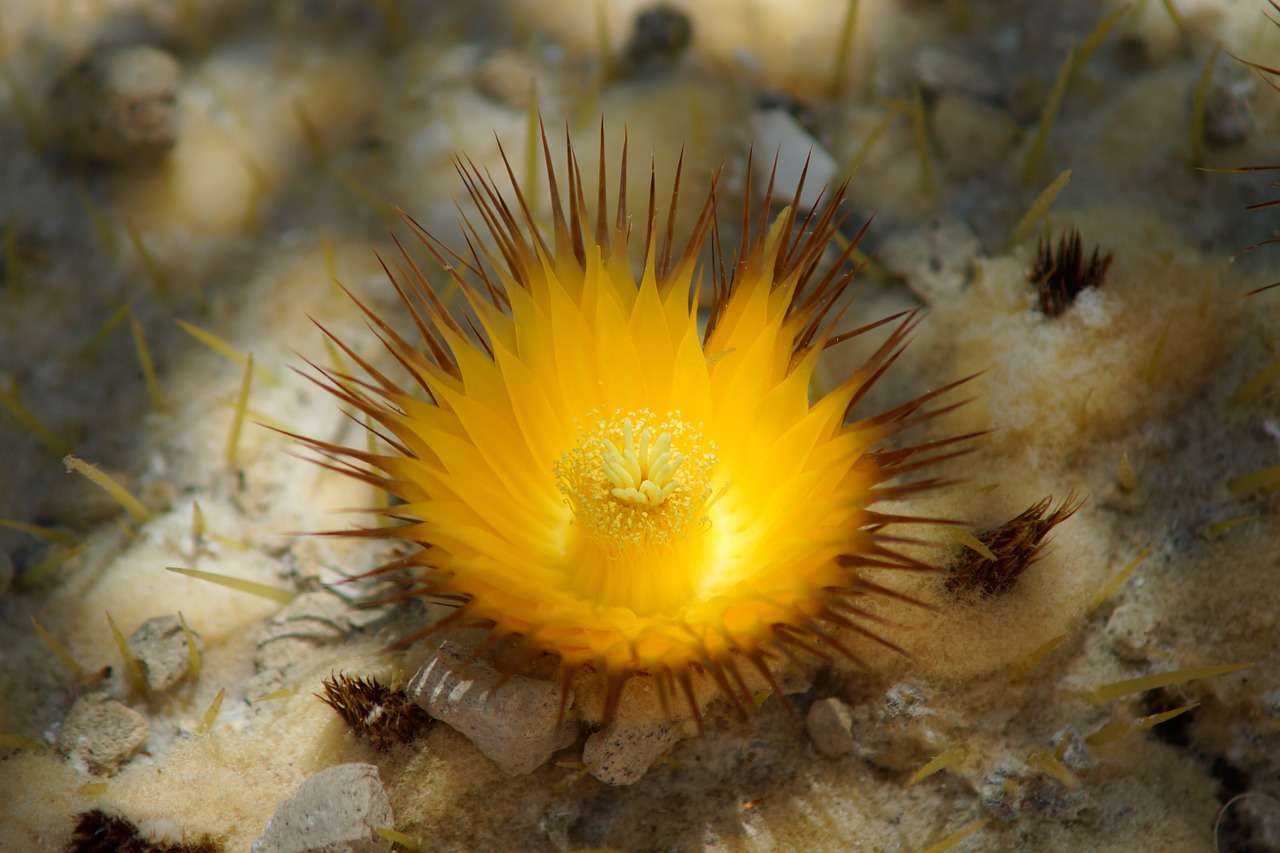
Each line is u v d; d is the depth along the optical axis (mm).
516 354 226
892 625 225
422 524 214
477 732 220
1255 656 226
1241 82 248
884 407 238
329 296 249
